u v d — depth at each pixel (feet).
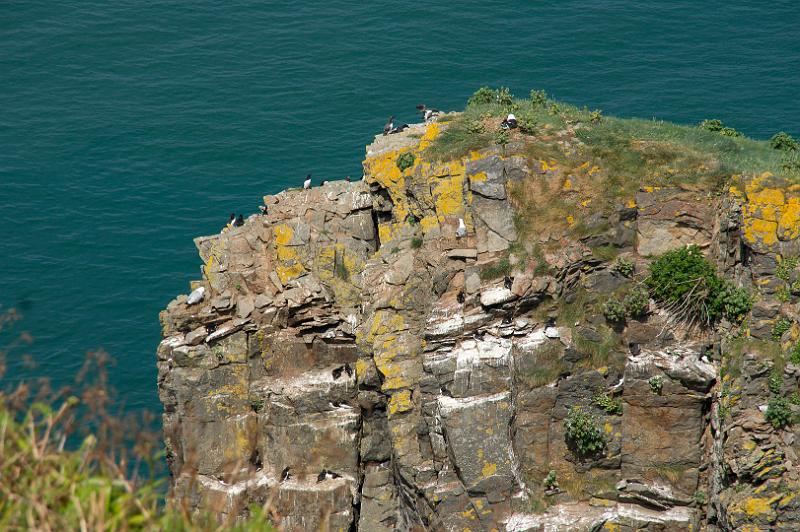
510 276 338.75
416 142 369.71
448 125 369.50
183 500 161.07
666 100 630.74
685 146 353.72
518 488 336.29
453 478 337.72
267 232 373.20
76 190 581.53
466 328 335.88
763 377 318.04
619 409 337.31
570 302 340.18
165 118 638.53
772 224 323.37
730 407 320.29
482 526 336.70
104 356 177.27
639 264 340.39
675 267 332.80
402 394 345.10
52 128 634.43
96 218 560.61
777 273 321.93
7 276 520.83
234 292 368.27
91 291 513.86
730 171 336.49
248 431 363.76
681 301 333.21
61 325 493.77
